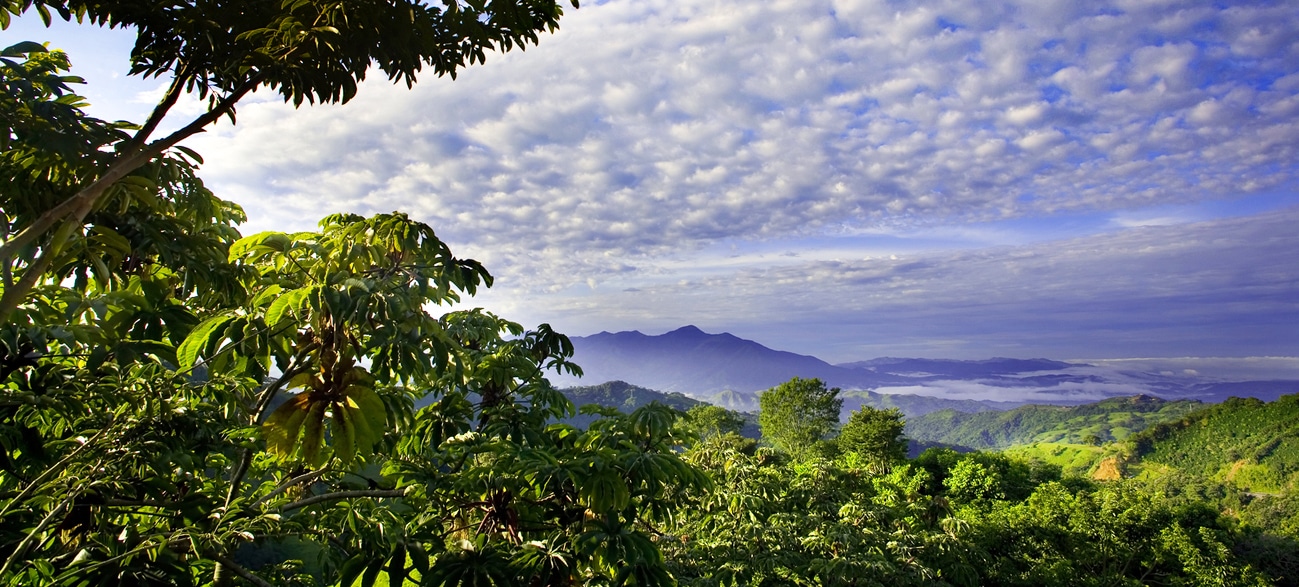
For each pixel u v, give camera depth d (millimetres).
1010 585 21344
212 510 4113
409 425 4414
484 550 3473
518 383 5020
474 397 5113
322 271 2973
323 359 2285
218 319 2742
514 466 3660
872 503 13836
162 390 4168
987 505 33062
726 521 10477
